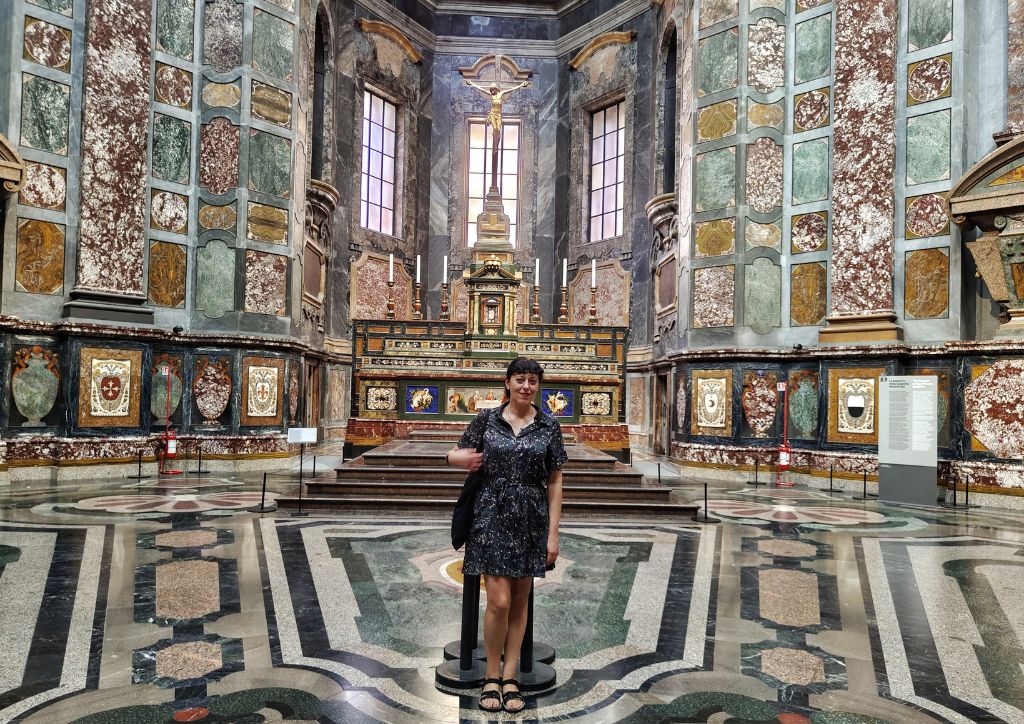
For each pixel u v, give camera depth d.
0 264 8.95
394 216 18.31
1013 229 8.66
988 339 8.98
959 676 3.15
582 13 18.55
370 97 17.50
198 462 10.18
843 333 10.18
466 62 19.27
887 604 4.23
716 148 11.55
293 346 11.53
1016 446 8.40
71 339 9.27
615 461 8.25
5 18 9.05
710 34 11.73
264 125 11.41
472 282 12.20
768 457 10.62
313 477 9.48
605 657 3.33
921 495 8.26
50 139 9.38
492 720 2.66
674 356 11.98
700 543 5.87
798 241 10.96
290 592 4.27
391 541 5.71
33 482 8.82
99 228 9.75
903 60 9.93
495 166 13.91
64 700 2.74
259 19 11.41
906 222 9.81
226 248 11.09
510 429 2.96
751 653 3.40
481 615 3.93
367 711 2.71
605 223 18.19
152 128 10.62
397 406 11.88
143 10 10.34
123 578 4.48
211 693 2.84
